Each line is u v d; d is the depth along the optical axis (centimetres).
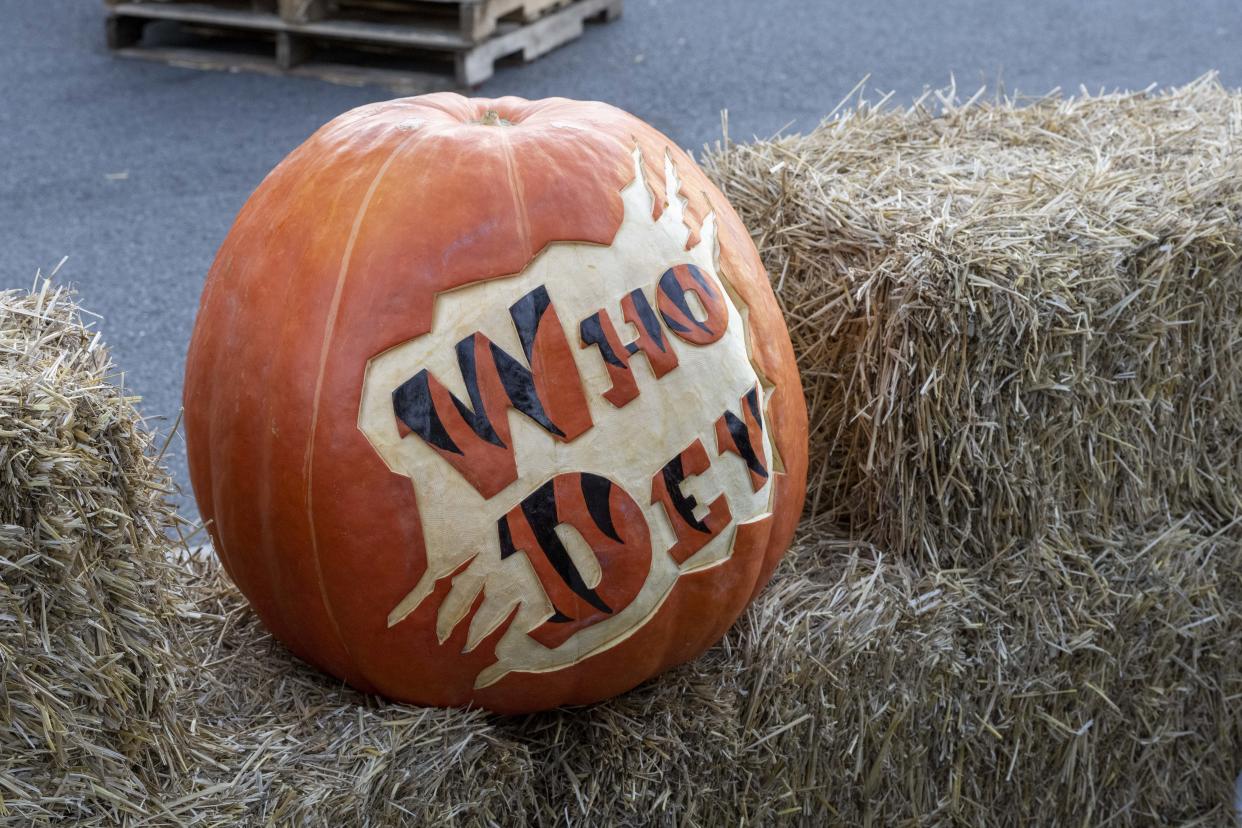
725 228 232
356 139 216
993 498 273
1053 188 292
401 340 199
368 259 201
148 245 527
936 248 260
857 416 273
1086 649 291
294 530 207
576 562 207
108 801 187
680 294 214
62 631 179
